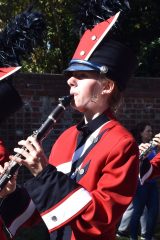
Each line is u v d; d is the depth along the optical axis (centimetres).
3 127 2362
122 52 887
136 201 2075
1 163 1004
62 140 925
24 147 816
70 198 801
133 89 2539
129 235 2127
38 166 805
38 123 2403
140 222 2156
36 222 938
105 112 880
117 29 900
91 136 870
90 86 863
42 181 805
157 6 3331
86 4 920
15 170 824
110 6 911
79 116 2438
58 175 809
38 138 820
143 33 3297
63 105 838
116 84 883
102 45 883
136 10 3222
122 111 2522
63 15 3077
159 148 1519
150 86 2570
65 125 2416
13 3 2800
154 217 2127
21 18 977
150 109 2570
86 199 802
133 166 830
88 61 870
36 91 2402
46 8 3041
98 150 850
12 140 2375
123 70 888
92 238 819
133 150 839
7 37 976
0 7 2791
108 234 835
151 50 3256
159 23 3344
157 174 1340
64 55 3228
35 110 2403
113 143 841
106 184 815
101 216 798
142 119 2558
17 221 918
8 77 963
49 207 802
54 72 3241
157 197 2128
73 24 947
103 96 875
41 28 974
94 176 837
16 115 2378
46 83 2414
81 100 865
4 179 823
